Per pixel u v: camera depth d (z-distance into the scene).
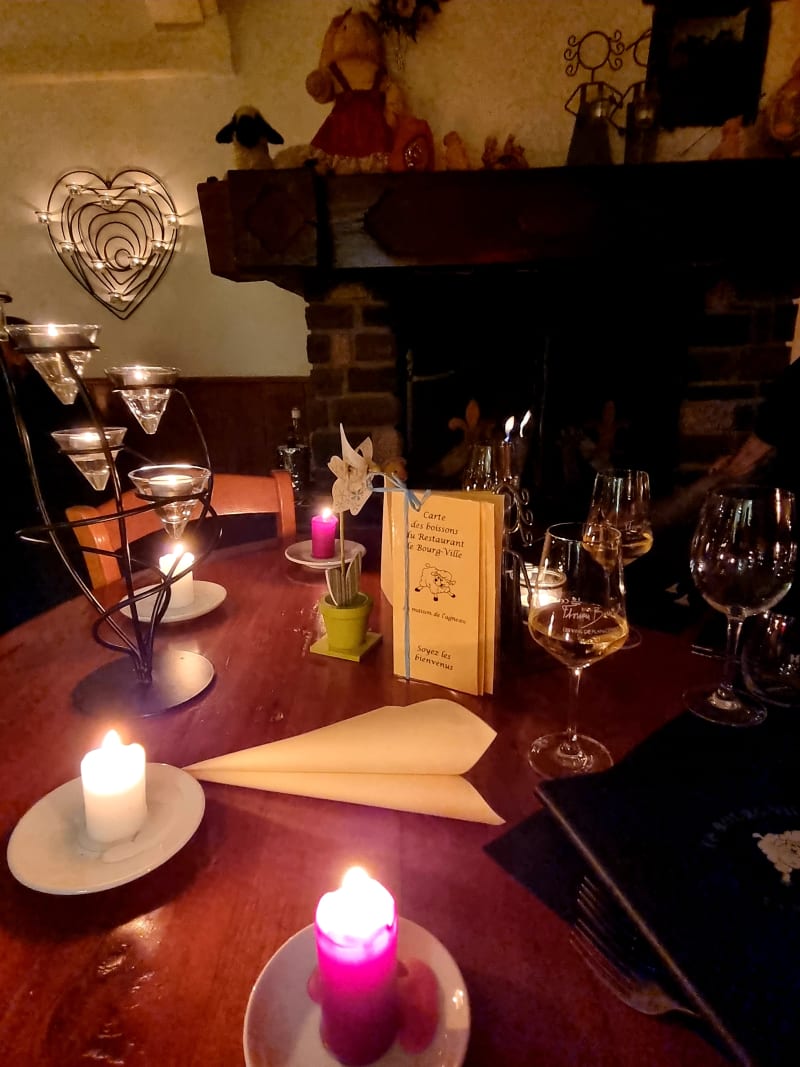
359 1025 0.35
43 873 0.48
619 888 0.45
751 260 2.10
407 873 0.51
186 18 2.31
